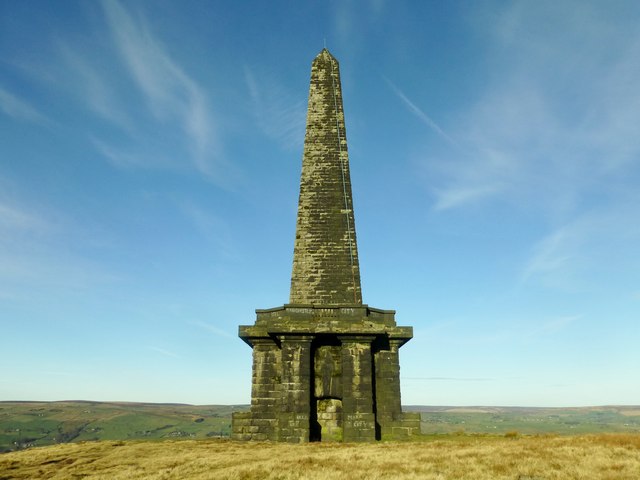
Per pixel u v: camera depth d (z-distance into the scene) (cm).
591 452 1928
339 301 2864
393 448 2158
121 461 2055
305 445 2339
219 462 1911
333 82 3341
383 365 2691
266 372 2664
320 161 3153
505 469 1630
